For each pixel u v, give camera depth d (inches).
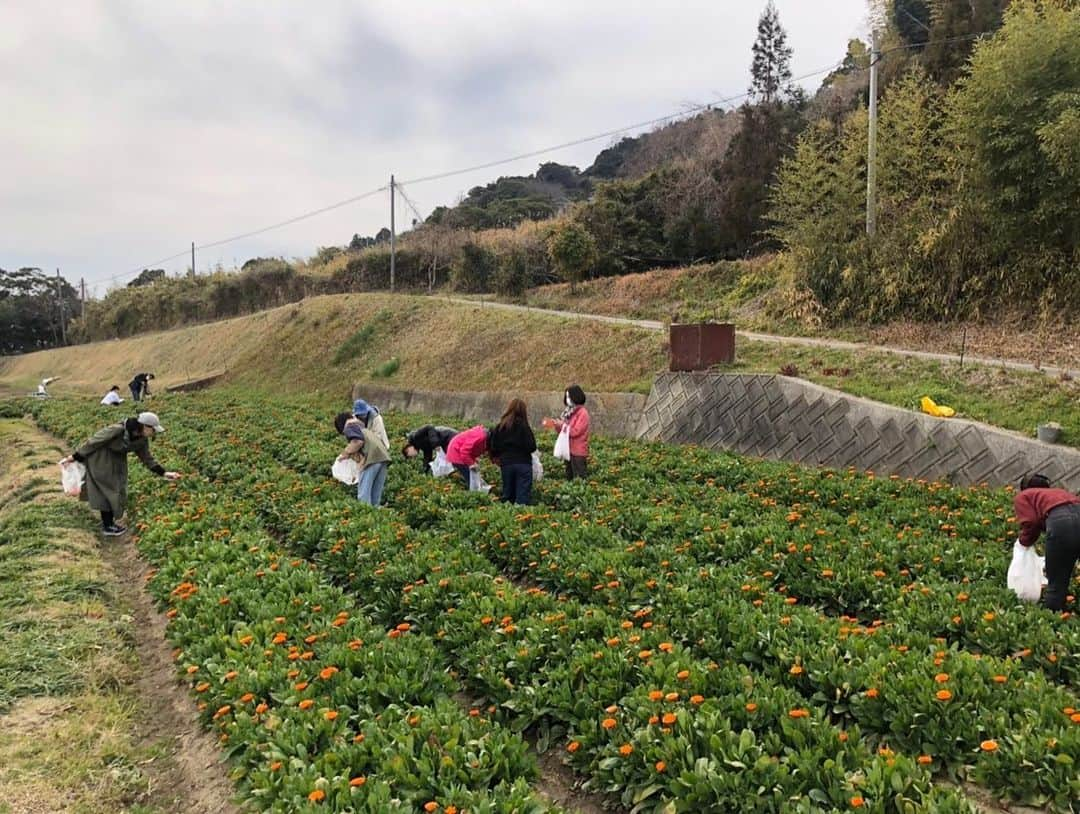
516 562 322.0
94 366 2222.0
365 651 216.2
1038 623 224.1
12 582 325.1
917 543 301.0
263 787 160.2
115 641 269.0
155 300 2529.5
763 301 901.8
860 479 431.2
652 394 674.2
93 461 409.4
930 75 927.0
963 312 658.8
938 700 176.7
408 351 1157.1
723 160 1478.8
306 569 306.3
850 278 738.8
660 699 181.3
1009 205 605.0
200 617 256.2
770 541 308.7
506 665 212.8
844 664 198.4
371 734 172.9
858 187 783.1
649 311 1034.7
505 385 876.6
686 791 155.0
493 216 2401.6
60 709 220.7
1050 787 154.5
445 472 462.6
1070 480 380.8
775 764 153.3
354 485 469.4
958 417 457.1
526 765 169.0
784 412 548.1
